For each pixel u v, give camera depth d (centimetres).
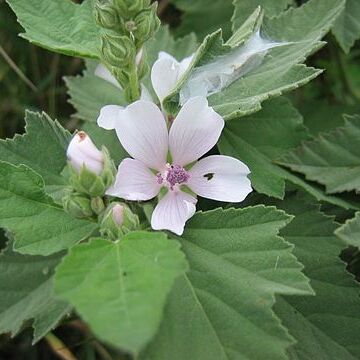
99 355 18
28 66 21
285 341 10
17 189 12
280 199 14
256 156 15
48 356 19
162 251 10
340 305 13
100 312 8
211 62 13
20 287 14
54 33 14
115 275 9
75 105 17
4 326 13
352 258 15
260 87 13
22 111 21
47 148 13
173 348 10
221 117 12
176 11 21
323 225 14
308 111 18
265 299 11
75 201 11
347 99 21
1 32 21
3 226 12
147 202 13
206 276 11
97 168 11
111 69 13
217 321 11
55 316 13
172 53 17
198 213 12
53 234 12
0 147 13
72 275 9
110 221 11
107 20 12
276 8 16
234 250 11
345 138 15
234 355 10
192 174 12
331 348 13
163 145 12
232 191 12
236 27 16
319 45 13
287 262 11
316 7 15
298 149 15
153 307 8
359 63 22
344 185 14
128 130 12
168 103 13
